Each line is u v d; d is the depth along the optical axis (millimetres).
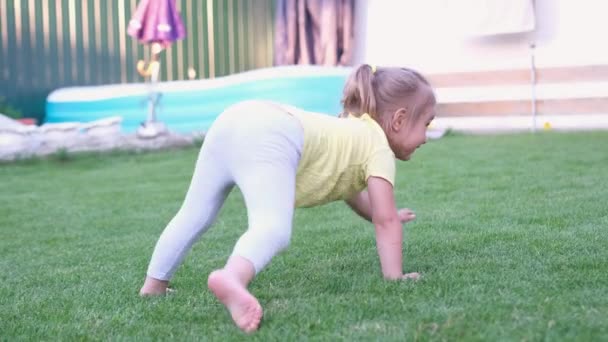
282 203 1846
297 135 1939
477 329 1556
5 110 8391
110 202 4473
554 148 6047
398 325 1632
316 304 1854
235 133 1922
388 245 2059
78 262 2770
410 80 2158
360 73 2170
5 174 6062
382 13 9992
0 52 8758
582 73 8891
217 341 1620
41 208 4312
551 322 1564
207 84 8203
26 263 2799
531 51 9086
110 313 1948
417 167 5301
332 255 2586
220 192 2037
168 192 4801
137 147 7316
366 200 2336
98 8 9328
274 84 7781
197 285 2246
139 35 7539
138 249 2975
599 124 8836
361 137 2043
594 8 8836
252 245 1751
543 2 9047
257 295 2014
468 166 5211
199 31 9953
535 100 9102
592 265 2148
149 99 7742
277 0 9773
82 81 9297
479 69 9406
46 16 9031
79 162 6719
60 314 1964
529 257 2316
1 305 2113
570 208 3268
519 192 3900
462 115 9523
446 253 2469
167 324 1800
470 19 9117
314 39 9664
